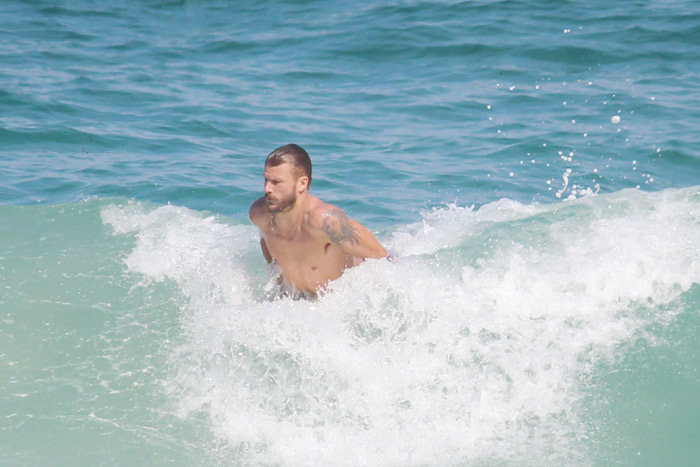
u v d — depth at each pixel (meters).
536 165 33.81
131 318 20.75
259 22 55.09
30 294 21.61
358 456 16.75
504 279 20.36
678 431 16.89
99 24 55.59
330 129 38.56
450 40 48.97
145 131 38.12
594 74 43.69
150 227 24.94
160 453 16.83
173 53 50.25
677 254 21.06
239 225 24.83
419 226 25.52
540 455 16.53
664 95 40.34
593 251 21.25
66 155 35.28
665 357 18.61
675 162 33.78
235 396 18.23
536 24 50.28
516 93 41.91
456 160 34.56
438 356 18.67
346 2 57.34
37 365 19.17
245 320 20.11
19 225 25.14
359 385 18.25
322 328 19.50
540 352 18.72
